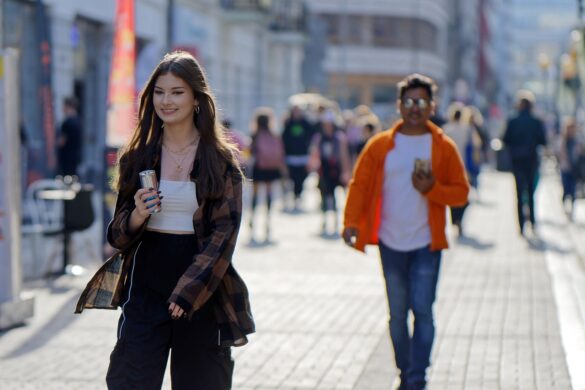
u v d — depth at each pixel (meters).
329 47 171.62
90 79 58.56
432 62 182.62
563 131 51.38
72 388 16.86
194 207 11.45
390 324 16.38
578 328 21.59
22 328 21.64
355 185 16.30
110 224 11.42
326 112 42.19
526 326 21.80
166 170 11.51
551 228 44.28
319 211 53.31
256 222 46.69
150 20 64.31
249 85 96.12
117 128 31.58
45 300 25.02
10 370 18.03
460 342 20.22
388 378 17.55
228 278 11.46
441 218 16.16
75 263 31.66
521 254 34.62
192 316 11.31
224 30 85.19
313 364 18.53
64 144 45.12
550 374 17.69
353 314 23.41
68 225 29.06
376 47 173.75
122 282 11.60
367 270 30.72
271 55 108.06
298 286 27.47
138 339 11.29
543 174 103.19
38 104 50.91
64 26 53.25
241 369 18.11
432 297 16.12
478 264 31.88
